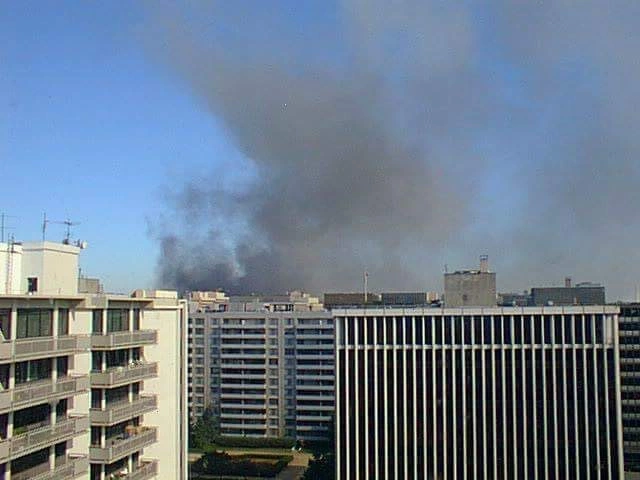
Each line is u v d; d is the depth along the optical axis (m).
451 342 100.56
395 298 167.12
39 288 59.16
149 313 71.31
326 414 166.25
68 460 56.84
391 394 101.44
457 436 99.44
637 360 130.12
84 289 72.31
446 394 100.06
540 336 99.00
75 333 59.34
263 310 185.50
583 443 97.19
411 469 100.12
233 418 171.25
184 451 75.31
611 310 97.81
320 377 167.00
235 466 134.75
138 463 68.31
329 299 189.38
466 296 108.38
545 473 97.62
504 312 99.69
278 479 131.12
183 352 76.25
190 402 174.75
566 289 124.44
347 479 101.38
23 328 52.97
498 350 99.50
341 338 103.31
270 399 169.88
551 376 98.44
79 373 58.94
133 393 67.88
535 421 98.31
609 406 97.25
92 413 60.50
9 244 58.94
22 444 49.56
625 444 129.50
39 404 52.72
